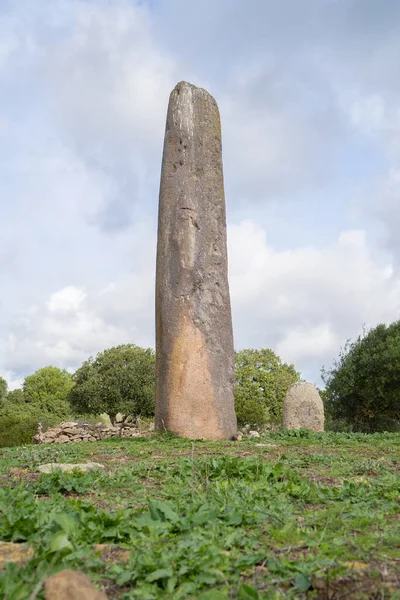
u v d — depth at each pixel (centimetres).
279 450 1079
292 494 612
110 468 827
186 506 523
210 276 1409
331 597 334
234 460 742
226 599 311
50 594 298
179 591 331
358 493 613
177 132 1451
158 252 1427
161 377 1365
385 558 387
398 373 2761
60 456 946
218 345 1386
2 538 435
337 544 413
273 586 341
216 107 1511
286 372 4197
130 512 498
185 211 1408
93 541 421
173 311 1368
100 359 3291
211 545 388
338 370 2948
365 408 2894
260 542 424
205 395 1344
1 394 5759
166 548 390
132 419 3222
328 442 1234
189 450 1076
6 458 947
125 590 341
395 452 1066
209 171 1460
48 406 5181
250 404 3509
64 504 523
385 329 2970
